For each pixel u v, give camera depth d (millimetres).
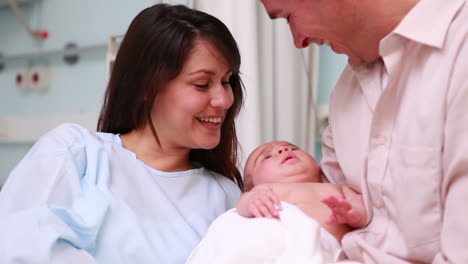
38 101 2553
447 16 842
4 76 2646
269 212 997
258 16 1887
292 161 1278
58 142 1133
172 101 1162
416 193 833
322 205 1114
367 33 941
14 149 2574
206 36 1158
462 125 760
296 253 866
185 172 1265
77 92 2453
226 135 1384
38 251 887
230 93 1242
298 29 1017
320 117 2018
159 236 1103
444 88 802
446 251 761
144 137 1263
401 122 885
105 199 1069
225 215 1080
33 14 2580
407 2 898
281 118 1947
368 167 961
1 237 909
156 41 1160
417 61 882
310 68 2016
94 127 2354
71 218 993
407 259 875
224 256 905
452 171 767
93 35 2428
